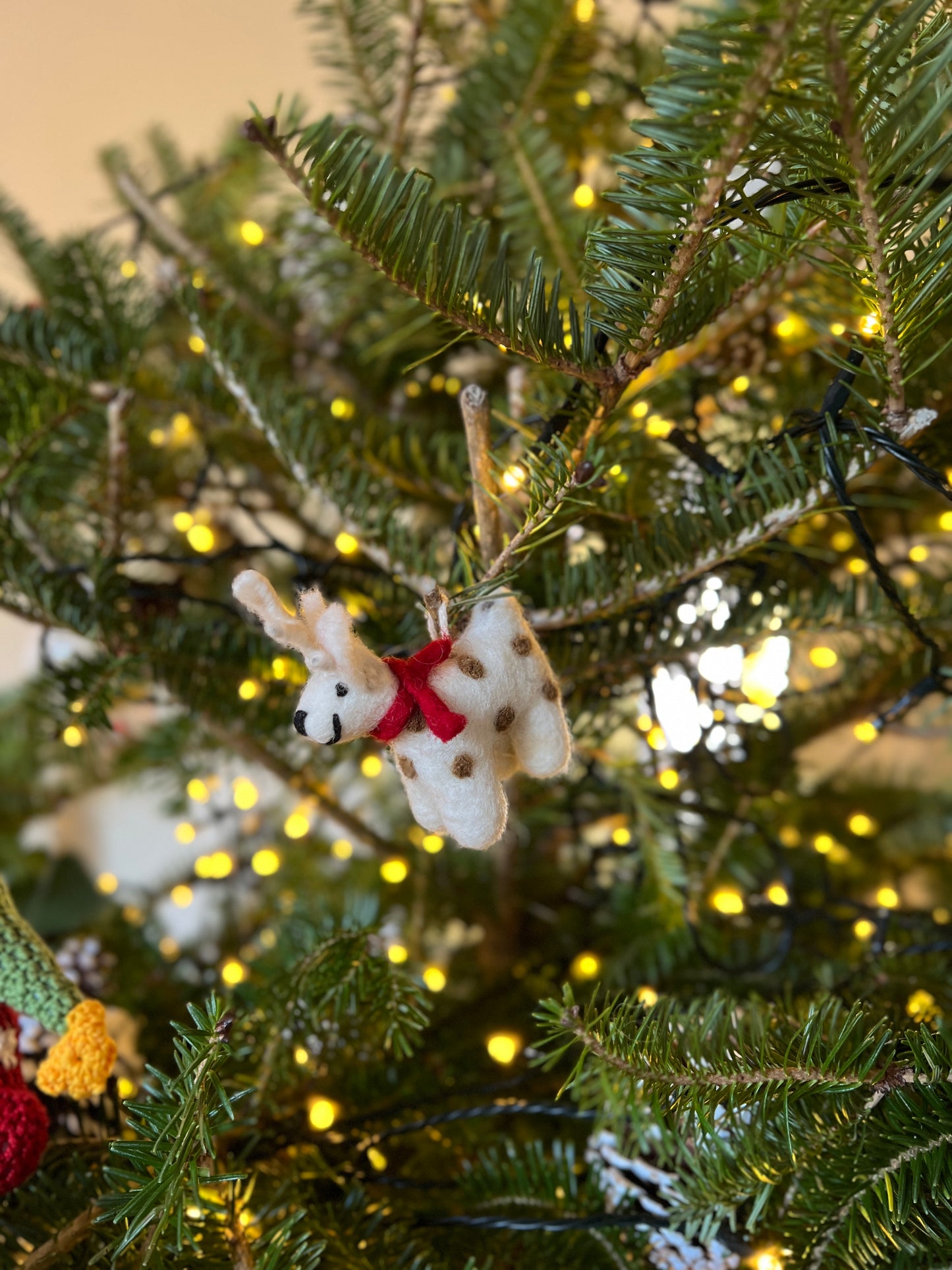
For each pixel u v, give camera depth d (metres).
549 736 0.33
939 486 0.33
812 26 0.23
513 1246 0.44
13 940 0.40
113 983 0.60
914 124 0.30
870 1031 0.36
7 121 0.89
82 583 0.57
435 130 0.61
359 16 0.58
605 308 0.32
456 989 0.65
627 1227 0.42
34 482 0.58
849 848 0.70
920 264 0.29
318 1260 0.36
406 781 0.33
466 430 0.36
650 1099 0.35
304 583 0.51
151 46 0.89
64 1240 0.36
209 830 1.00
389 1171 0.49
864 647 0.55
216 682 0.54
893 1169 0.34
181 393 0.58
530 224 0.52
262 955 0.61
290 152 0.28
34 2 0.87
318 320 0.65
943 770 0.86
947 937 0.53
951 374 0.43
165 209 0.76
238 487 0.60
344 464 0.48
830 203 0.30
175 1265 0.35
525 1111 0.44
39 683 0.74
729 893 0.53
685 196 0.27
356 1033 0.50
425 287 0.30
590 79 0.59
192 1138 0.32
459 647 0.33
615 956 0.59
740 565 0.44
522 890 0.67
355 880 0.72
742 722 0.55
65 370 0.53
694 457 0.40
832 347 0.47
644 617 0.46
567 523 0.38
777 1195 0.39
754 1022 0.40
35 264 0.68
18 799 0.89
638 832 0.57
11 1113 0.38
